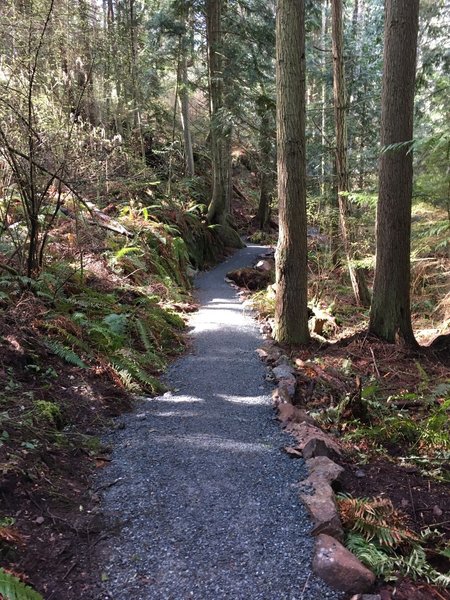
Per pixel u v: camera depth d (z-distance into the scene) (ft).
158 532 8.78
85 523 8.92
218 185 54.39
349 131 47.52
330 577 7.75
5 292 16.76
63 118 22.75
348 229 31.50
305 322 22.21
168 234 36.47
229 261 48.98
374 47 48.80
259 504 9.71
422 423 15.28
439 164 23.41
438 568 9.07
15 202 23.00
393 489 11.53
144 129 51.75
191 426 13.29
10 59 19.42
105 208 33.73
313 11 46.70
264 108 49.96
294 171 20.45
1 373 12.84
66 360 15.01
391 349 22.04
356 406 15.19
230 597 7.38
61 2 28.48
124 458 11.43
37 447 10.72
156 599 7.28
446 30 37.52
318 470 10.96
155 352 18.89
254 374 17.61
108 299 20.68
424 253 31.99
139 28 54.13
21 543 8.05
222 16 50.42
